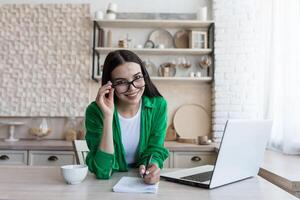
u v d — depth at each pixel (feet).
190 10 11.00
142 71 4.40
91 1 11.01
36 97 10.56
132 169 4.51
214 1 10.34
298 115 7.27
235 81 10.12
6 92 10.56
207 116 10.67
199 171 4.13
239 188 3.30
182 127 10.59
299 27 7.26
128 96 4.04
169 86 10.85
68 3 10.87
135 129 4.59
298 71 7.23
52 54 10.66
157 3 11.00
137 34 10.93
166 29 10.92
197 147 8.67
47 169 4.33
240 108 10.06
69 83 10.60
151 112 4.60
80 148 6.05
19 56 10.64
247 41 10.18
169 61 10.80
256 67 10.12
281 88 8.14
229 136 3.12
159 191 3.17
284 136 7.47
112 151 3.82
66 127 10.66
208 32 10.76
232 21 10.23
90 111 4.31
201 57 10.83
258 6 10.18
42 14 10.73
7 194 2.98
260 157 3.88
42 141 9.79
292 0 7.48
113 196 2.94
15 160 8.66
